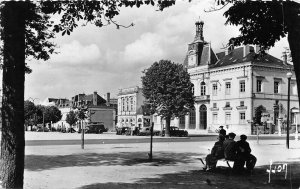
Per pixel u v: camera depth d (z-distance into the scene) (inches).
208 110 2805.1
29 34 502.3
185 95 2058.3
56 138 1670.8
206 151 917.2
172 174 505.7
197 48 2974.9
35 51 535.2
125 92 3730.3
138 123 3449.8
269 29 466.3
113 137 1868.8
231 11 462.9
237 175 501.7
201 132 2787.9
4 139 304.2
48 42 549.0
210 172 528.4
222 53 2906.0
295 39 302.4
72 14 385.7
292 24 303.0
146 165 609.6
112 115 4124.0
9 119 303.0
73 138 1681.8
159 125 3139.8
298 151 941.2
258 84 2504.9
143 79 2100.1
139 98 3555.6
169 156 776.3
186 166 599.8
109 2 383.9
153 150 942.4
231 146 520.7
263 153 875.4
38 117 3951.8
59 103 5177.2
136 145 1154.0
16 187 302.5
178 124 3075.8
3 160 303.9
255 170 556.7
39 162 642.8
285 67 2588.6
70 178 461.4
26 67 607.8
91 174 498.9
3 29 313.0
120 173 511.5
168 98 2027.6
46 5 362.9
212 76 2797.7
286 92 2615.7
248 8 450.6
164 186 409.7
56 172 516.1
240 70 2549.2
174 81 2036.2
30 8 318.3
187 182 438.9
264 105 2502.5
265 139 1680.6
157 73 2039.9
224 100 2672.2
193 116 2942.9
